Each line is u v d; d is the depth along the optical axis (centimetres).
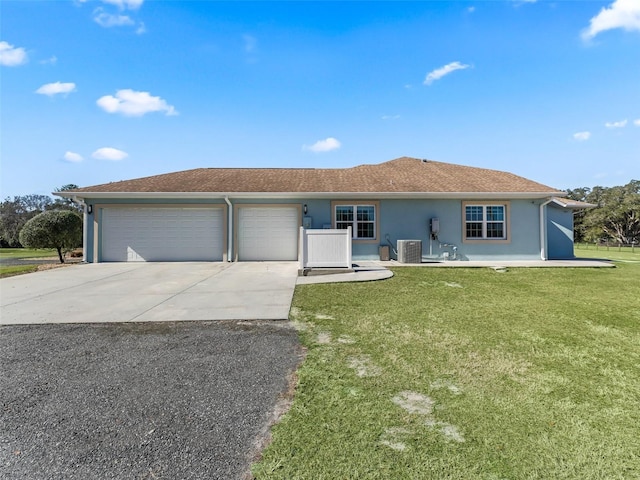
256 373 337
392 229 1311
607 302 646
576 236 3931
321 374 333
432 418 255
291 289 761
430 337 445
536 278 910
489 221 1330
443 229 1313
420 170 1627
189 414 262
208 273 1003
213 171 1653
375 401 280
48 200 4516
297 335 455
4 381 320
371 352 392
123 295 704
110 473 197
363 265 1161
